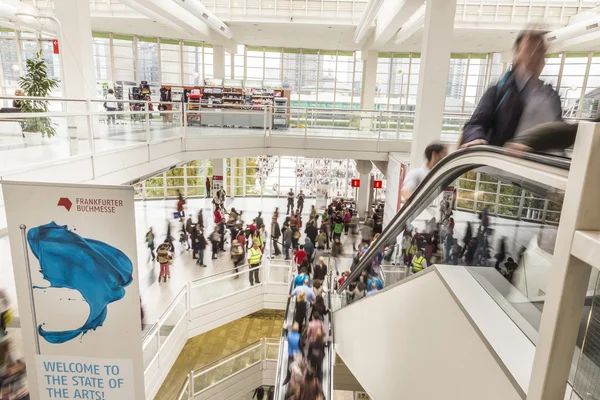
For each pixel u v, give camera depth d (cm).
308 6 1370
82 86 764
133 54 1833
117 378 297
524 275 206
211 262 1117
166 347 653
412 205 327
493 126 220
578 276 100
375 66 1695
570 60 1630
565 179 111
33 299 284
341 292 662
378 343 316
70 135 523
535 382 112
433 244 405
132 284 284
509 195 245
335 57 2011
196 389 703
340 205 1388
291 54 2003
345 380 663
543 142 146
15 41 1596
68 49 752
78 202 274
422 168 704
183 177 1884
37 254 279
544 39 204
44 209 274
